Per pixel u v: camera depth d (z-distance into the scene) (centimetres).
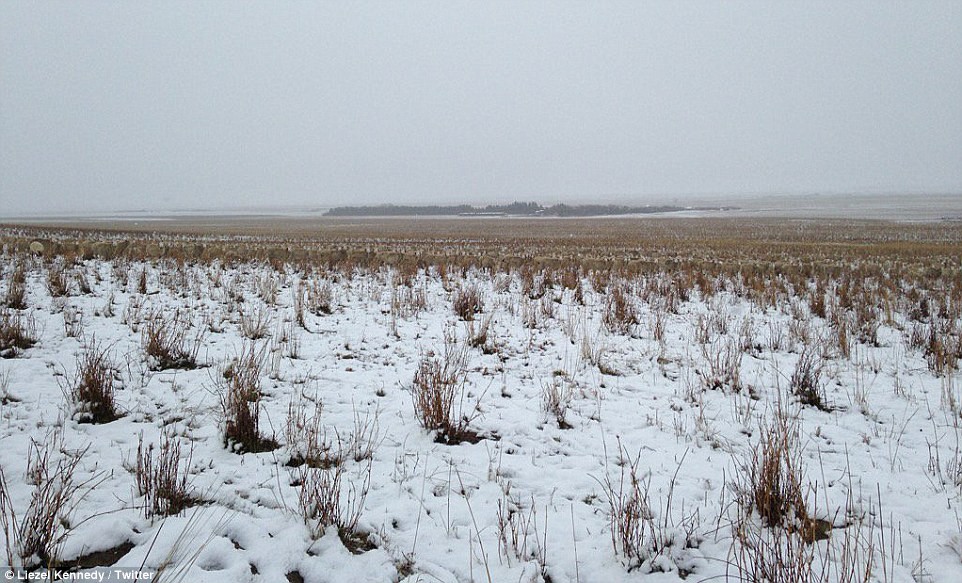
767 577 291
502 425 524
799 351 834
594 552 324
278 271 1492
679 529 344
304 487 347
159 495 339
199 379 596
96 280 1195
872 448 491
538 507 377
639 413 568
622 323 950
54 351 661
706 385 662
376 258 1723
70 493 330
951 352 745
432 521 352
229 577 278
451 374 604
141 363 633
